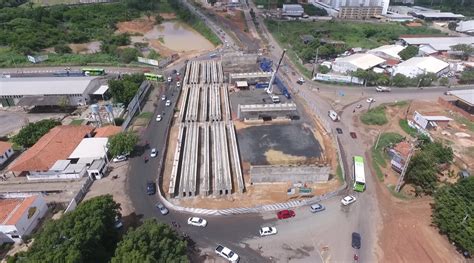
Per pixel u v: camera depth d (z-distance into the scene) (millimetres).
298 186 82750
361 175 82500
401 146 96438
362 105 126438
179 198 78312
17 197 76750
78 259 50531
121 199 77750
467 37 196625
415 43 189625
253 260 62906
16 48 181375
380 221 72438
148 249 54156
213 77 147625
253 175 82125
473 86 143625
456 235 63188
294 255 64062
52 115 118812
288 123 111250
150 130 107750
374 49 179250
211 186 82562
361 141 102875
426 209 75688
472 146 99938
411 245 66438
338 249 65500
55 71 155375
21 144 97938
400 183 79875
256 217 72938
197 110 117250
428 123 108812
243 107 110750
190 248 65000
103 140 95812
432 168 80875
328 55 175250
